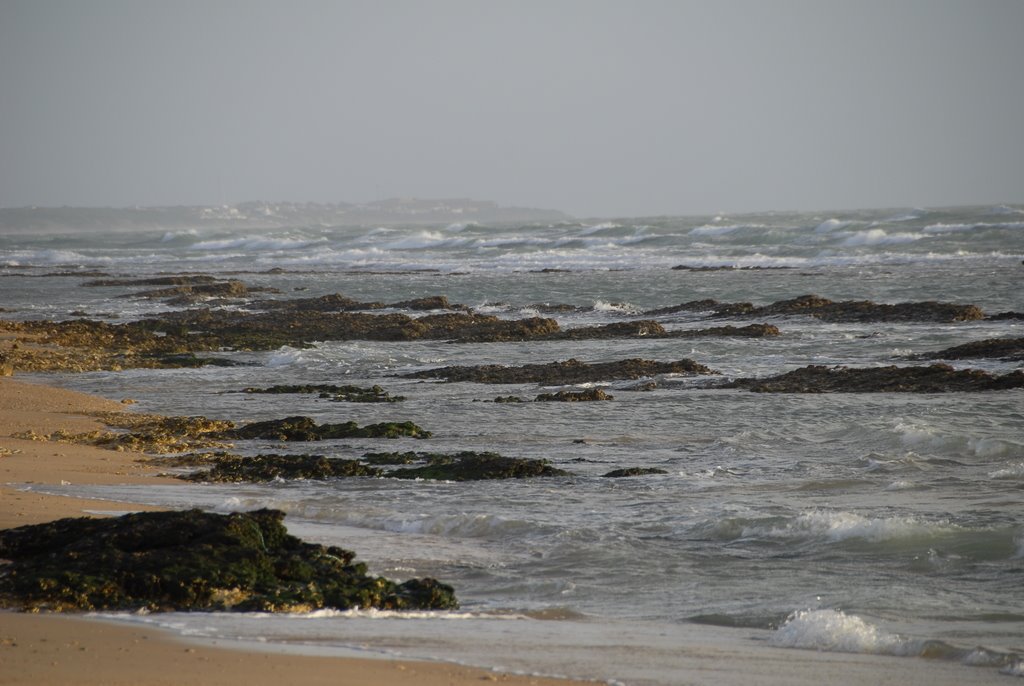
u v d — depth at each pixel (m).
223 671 27.94
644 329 154.38
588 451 76.81
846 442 77.56
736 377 114.06
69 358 137.00
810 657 32.94
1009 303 177.38
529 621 37.38
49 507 52.59
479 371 121.12
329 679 27.58
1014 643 34.97
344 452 77.50
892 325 153.62
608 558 46.78
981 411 88.44
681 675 30.39
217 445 79.44
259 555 39.66
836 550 47.44
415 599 39.25
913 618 38.28
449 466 68.62
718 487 62.66
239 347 152.00
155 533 40.88
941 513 54.09
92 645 30.44
